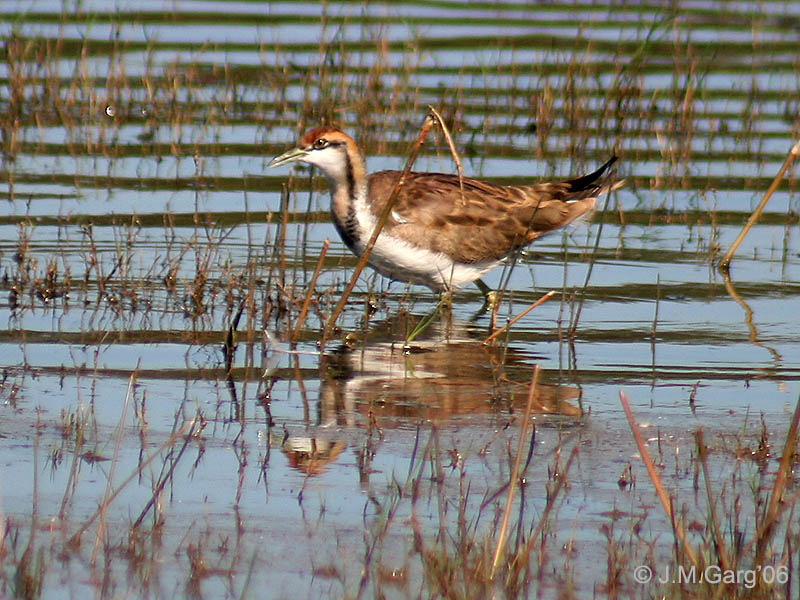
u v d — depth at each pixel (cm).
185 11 2559
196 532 870
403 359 1224
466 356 1234
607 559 846
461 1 2672
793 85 2270
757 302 1409
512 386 1149
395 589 801
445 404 1102
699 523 894
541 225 1452
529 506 916
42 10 2498
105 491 909
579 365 1212
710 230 1655
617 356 1240
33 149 1905
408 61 2189
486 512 904
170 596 790
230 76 2211
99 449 992
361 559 840
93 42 2338
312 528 878
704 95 2128
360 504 915
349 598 789
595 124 2075
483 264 1437
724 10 2622
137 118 2067
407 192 1409
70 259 1481
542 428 1052
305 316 1270
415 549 851
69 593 793
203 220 1620
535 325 1338
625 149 1955
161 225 1602
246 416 1067
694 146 1992
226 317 1338
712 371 1198
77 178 1780
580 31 2194
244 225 1609
